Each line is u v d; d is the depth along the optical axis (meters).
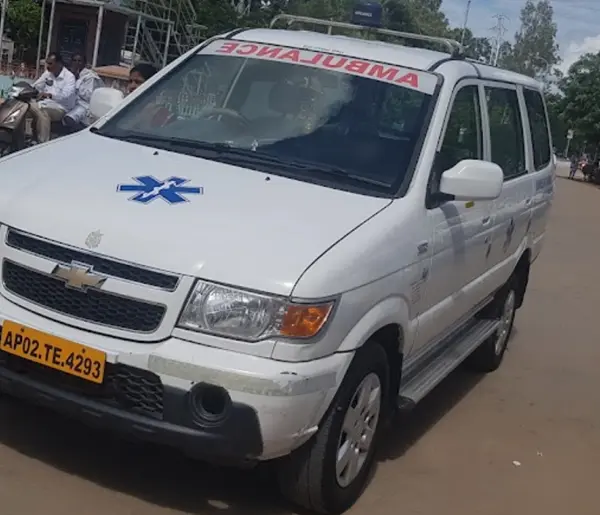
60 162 4.63
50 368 3.95
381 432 4.71
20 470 4.35
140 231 3.95
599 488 5.44
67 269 3.94
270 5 33.19
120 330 3.86
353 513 4.48
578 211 25.48
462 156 5.54
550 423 6.46
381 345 4.53
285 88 5.27
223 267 3.81
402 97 5.16
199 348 3.76
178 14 26.06
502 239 6.43
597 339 9.21
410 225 4.58
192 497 4.36
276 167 4.77
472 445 5.79
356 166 4.80
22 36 36.81
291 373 3.75
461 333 6.49
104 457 4.62
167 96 5.42
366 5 6.35
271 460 4.19
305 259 3.91
